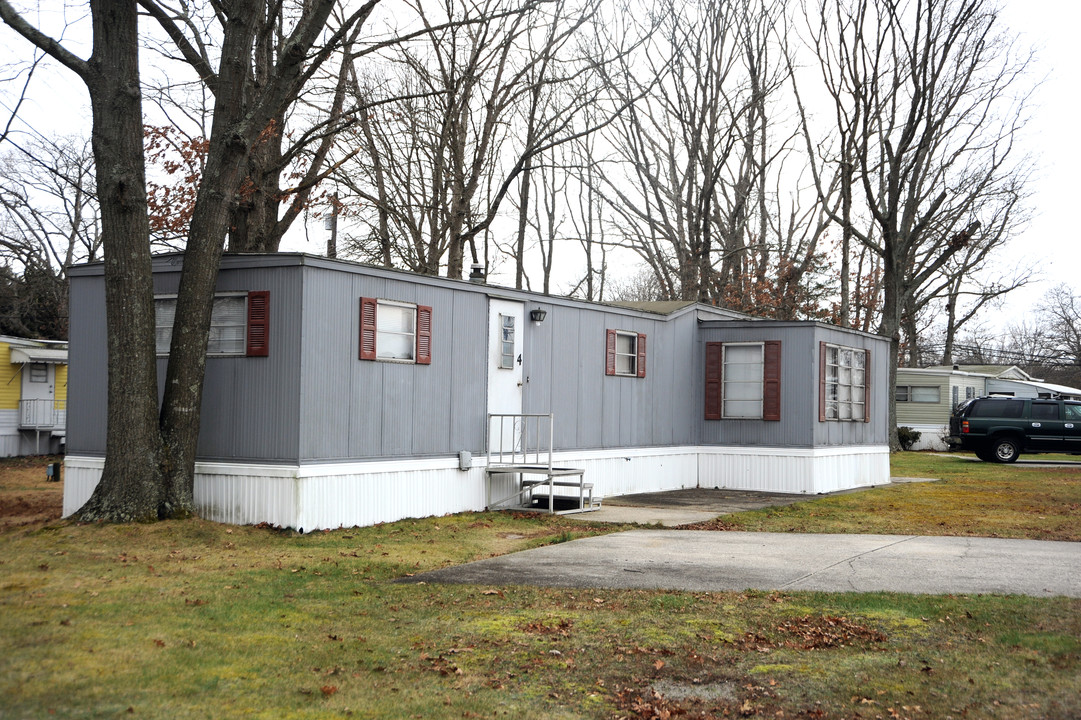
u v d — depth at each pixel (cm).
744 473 2002
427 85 2608
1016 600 831
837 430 2030
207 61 1686
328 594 835
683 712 560
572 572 962
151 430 1180
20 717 493
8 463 2717
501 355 1538
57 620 684
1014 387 4434
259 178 1830
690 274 3466
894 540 1205
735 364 2041
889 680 616
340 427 1246
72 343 1409
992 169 3347
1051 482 2173
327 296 1232
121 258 1171
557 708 561
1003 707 564
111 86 1172
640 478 1877
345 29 1434
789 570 979
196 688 560
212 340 1272
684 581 918
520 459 1571
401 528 1262
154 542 1062
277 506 1198
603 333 1788
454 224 2481
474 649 673
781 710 565
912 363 4759
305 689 571
